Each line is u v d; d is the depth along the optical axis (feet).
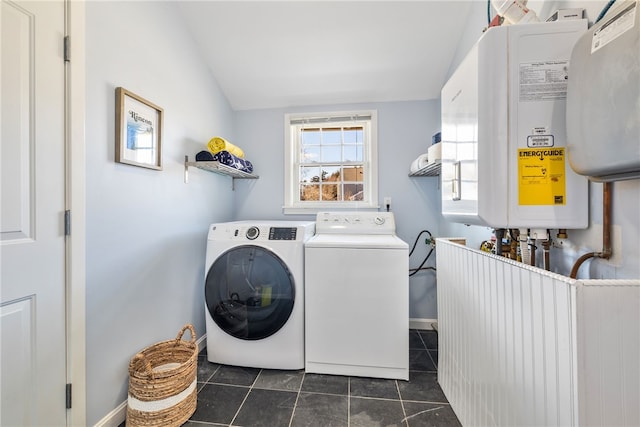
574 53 2.35
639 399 1.84
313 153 8.50
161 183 5.19
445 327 4.61
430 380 5.17
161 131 5.05
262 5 5.61
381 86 7.45
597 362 1.86
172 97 5.54
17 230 3.01
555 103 2.67
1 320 2.90
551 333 2.10
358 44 6.35
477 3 5.21
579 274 2.79
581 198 2.66
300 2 5.51
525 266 2.43
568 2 2.95
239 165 6.95
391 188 7.85
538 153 2.71
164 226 5.25
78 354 3.57
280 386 5.02
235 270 5.70
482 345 3.26
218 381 5.18
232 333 5.58
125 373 4.30
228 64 6.96
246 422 4.20
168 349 4.94
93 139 3.78
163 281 5.20
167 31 5.37
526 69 2.71
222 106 7.73
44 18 3.23
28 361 3.11
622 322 1.85
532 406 2.33
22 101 3.04
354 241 5.53
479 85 2.85
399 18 5.74
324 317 5.34
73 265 3.52
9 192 2.94
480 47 2.85
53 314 3.34
